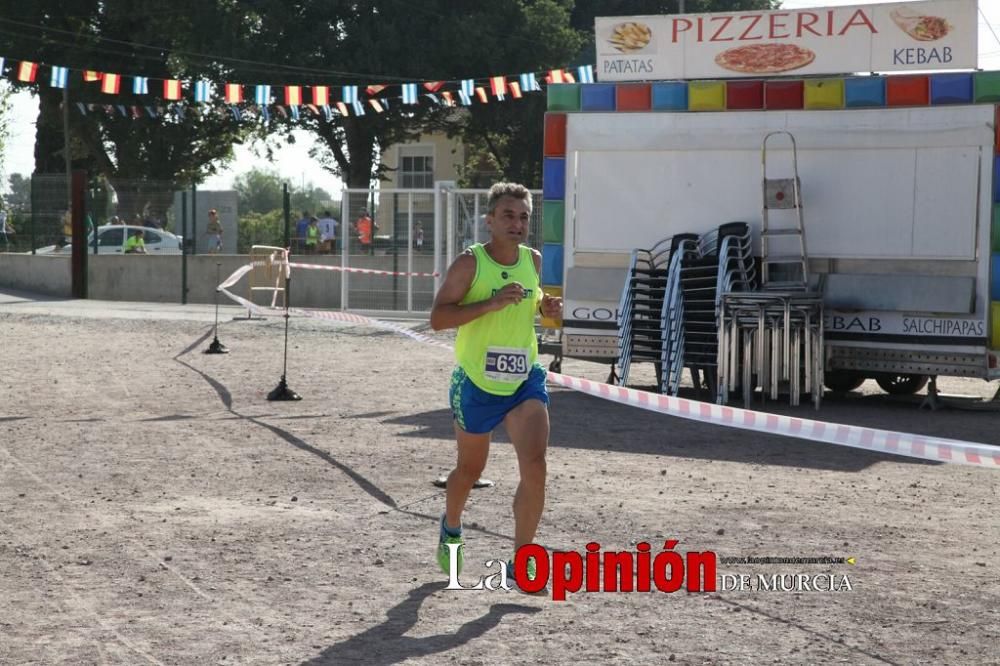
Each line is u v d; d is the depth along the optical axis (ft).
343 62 130.11
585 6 163.02
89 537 22.52
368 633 17.34
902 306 42.47
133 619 17.84
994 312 41.78
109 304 86.12
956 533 23.95
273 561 21.07
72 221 94.63
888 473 30.35
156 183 102.47
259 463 30.07
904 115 42.96
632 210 46.47
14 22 145.28
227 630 17.39
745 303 42.19
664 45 46.34
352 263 83.61
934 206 42.73
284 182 97.19
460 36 131.03
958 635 17.62
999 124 41.70
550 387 47.47
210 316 76.28
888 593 19.71
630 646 16.93
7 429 34.71
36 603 18.56
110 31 150.61
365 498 26.23
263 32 131.54
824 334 43.52
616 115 46.42
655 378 52.21
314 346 60.54
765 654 16.67
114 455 30.89
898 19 43.80
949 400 45.06
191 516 24.31
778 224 44.62
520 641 17.07
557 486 27.76
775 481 28.96
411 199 79.05
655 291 45.39
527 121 139.23
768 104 44.55
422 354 57.52
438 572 20.58
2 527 23.22
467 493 20.03
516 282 19.43
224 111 141.08
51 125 159.33
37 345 58.44
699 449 33.35
